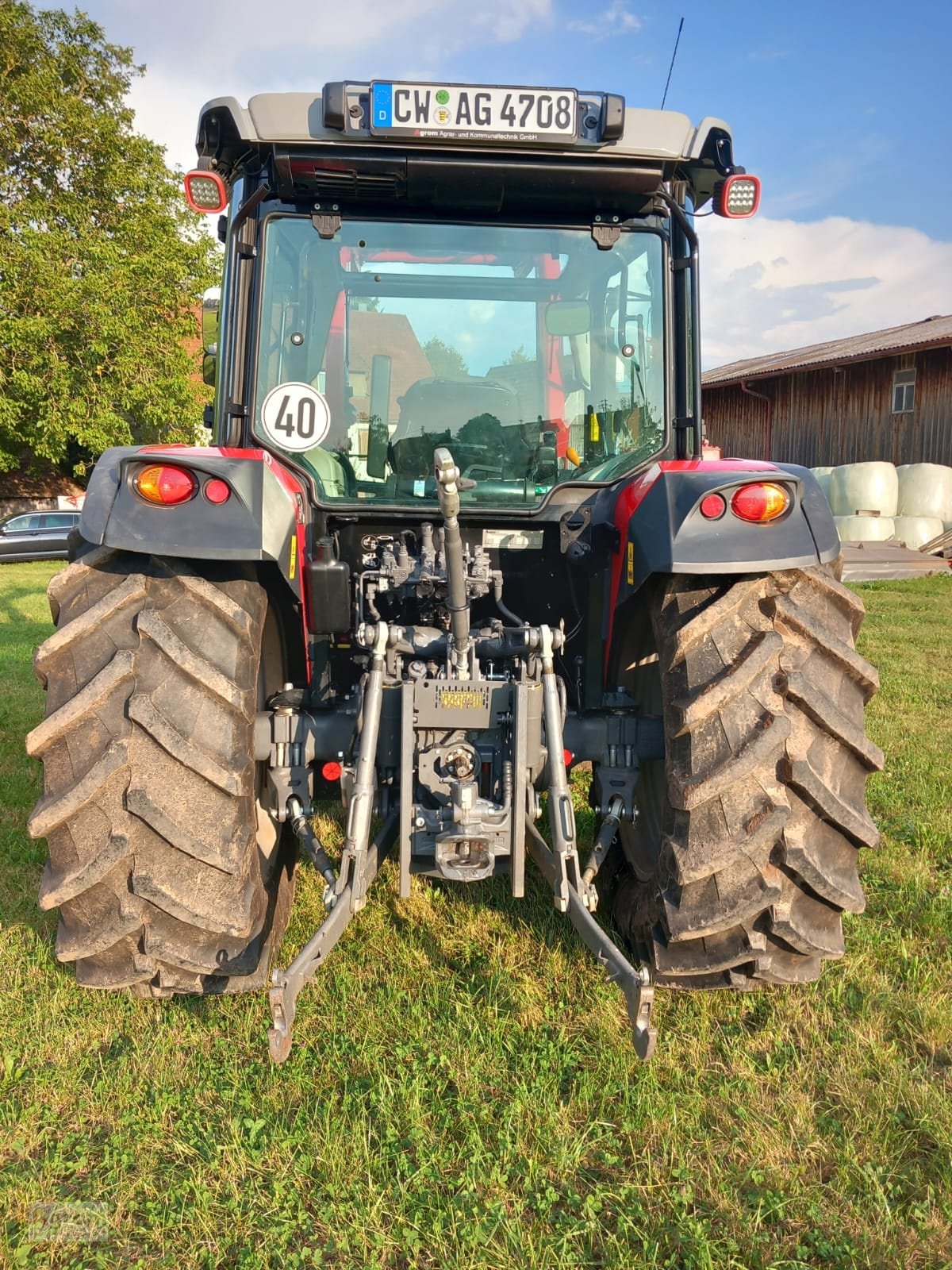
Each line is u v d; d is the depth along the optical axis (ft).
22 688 23.00
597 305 10.27
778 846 7.39
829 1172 7.00
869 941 10.06
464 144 9.11
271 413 9.83
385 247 10.02
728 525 7.74
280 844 9.85
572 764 9.36
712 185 10.51
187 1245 6.40
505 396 10.25
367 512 10.01
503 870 8.61
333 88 8.95
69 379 72.69
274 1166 6.98
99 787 7.18
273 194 9.79
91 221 79.97
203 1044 8.43
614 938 9.96
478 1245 6.29
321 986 9.24
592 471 10.38
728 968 7.71
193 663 7.41
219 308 11.34
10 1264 6.21
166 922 7.42
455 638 8.39
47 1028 8.53
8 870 11.99
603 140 9.25
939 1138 7.11
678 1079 7.90
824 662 7.77
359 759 7.90
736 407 88.28
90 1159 7.14
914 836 13.00
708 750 7.51
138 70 84.58
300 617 9.30
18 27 76.64
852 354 71.56
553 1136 7.23
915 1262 6.18
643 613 9.41
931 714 20.16
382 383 10.17
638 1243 6.39
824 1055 8.21
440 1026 8.55
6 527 66.44
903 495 57.77
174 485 7.54
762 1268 6.15
